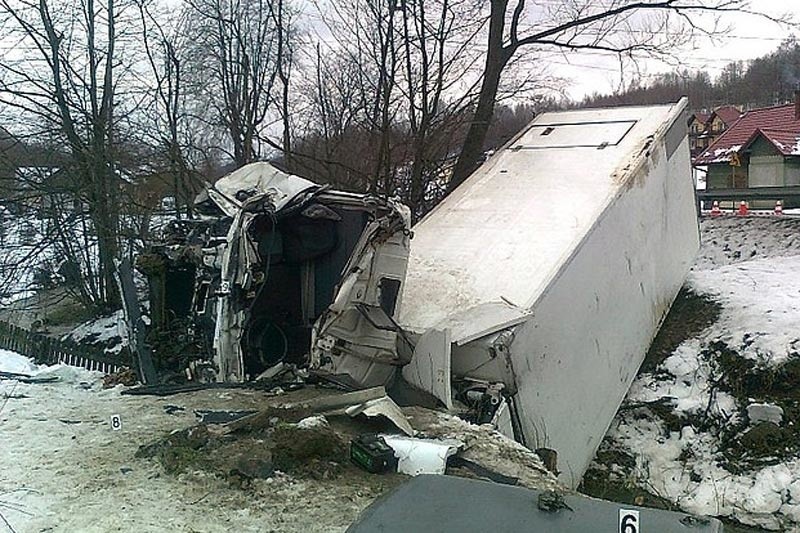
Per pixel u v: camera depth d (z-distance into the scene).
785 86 43.72
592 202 8.77
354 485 4.75
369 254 6.98
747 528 8.17
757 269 13.07
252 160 15.88
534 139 10.79
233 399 6.64
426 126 13.61
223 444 5.31
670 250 10.39
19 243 16.17
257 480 4.76
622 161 9.50
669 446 9.43
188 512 4.36
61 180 15.78
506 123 15.34
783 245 17.58
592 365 8.28
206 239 7.61
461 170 14.19
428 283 8.13
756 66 44.66
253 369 7.51
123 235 15.30
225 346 7.07
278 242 7.55
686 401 9.88
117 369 9.64
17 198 15.72
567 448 7.74
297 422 5.54
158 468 5.00
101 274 16.55
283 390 6.97
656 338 11.11
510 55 14.44
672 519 2.18
